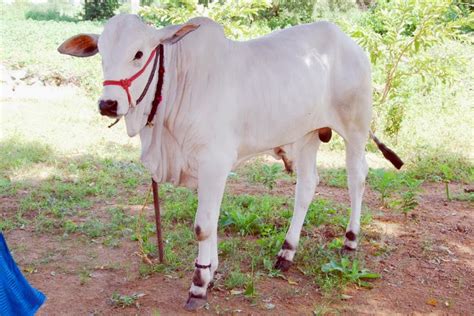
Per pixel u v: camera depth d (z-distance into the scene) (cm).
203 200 347
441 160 720
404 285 409
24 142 751
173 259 429
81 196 575
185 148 350
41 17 2194
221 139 346
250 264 430
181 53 341
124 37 307
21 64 1123
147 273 410
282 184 649
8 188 590
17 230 489
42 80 1109
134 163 703
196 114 340
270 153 413
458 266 443
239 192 609
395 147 795
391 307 377
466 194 619
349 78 414
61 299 373
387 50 822
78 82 1115
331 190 634
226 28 811
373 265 438
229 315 358
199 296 363
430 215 557
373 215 549
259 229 491
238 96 353
